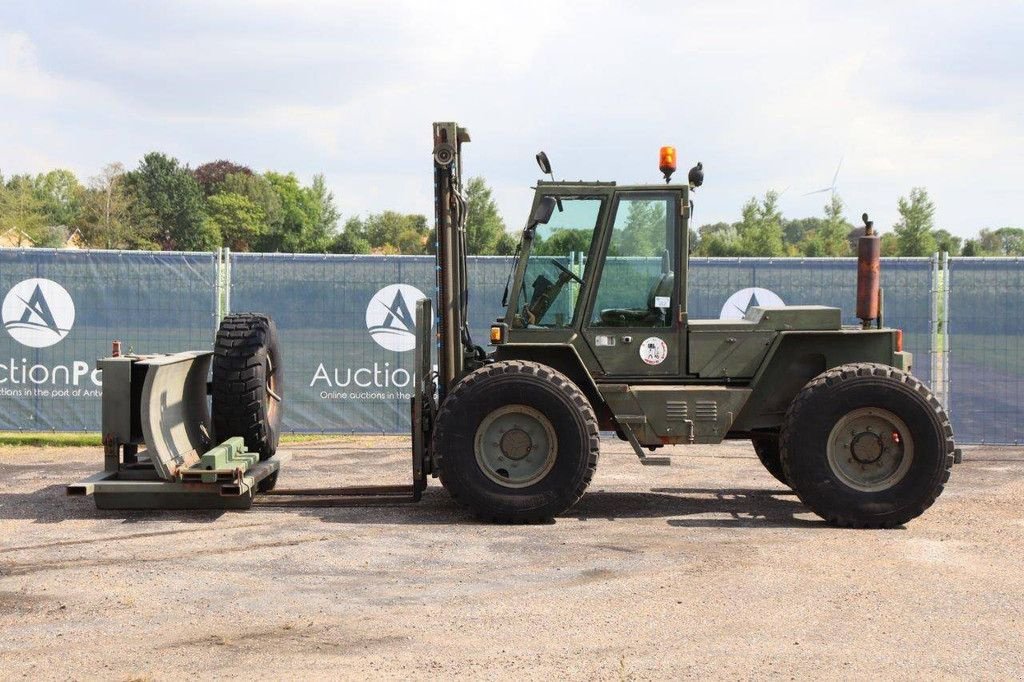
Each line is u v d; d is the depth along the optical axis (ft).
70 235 289.12
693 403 26.66
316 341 40.37
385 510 27.40
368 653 15.81
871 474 25.76
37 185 361.51
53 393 39.83
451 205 26.99
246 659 15.53
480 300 40.34
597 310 27.09
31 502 28.12
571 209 26.99
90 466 34.55
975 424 39.75
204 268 40.01
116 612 18.01
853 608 18.35
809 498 25.59
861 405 25.52
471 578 20.40
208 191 375.66
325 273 40.32
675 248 26.94
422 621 17.51
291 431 40.42
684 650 16.01
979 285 39.65
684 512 27.53
